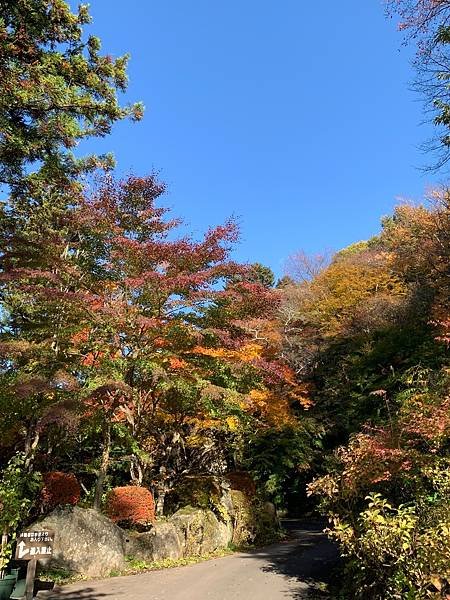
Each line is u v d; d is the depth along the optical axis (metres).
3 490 6.61
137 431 11.57
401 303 19.16
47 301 10.18
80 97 9.68
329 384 20.27
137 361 10.34
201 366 11.20
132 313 10.43
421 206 20.31
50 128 9.69
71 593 7.30
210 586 7.91
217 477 13.64
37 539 5.59
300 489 21.94
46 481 9.94
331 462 13.48
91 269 11.29
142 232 11.24
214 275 10.94
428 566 4.91
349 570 7.05
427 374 10.61
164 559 10.18
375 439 7.00
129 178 11.05
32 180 10.47
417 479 6.50
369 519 5.95
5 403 9.10
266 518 14.87
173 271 10.64
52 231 11.31
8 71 8.66
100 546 8.92
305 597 7.20
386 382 13.36
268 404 15.26
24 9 8.91
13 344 9.51
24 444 10.55
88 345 10.82
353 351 19.75
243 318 11.77
